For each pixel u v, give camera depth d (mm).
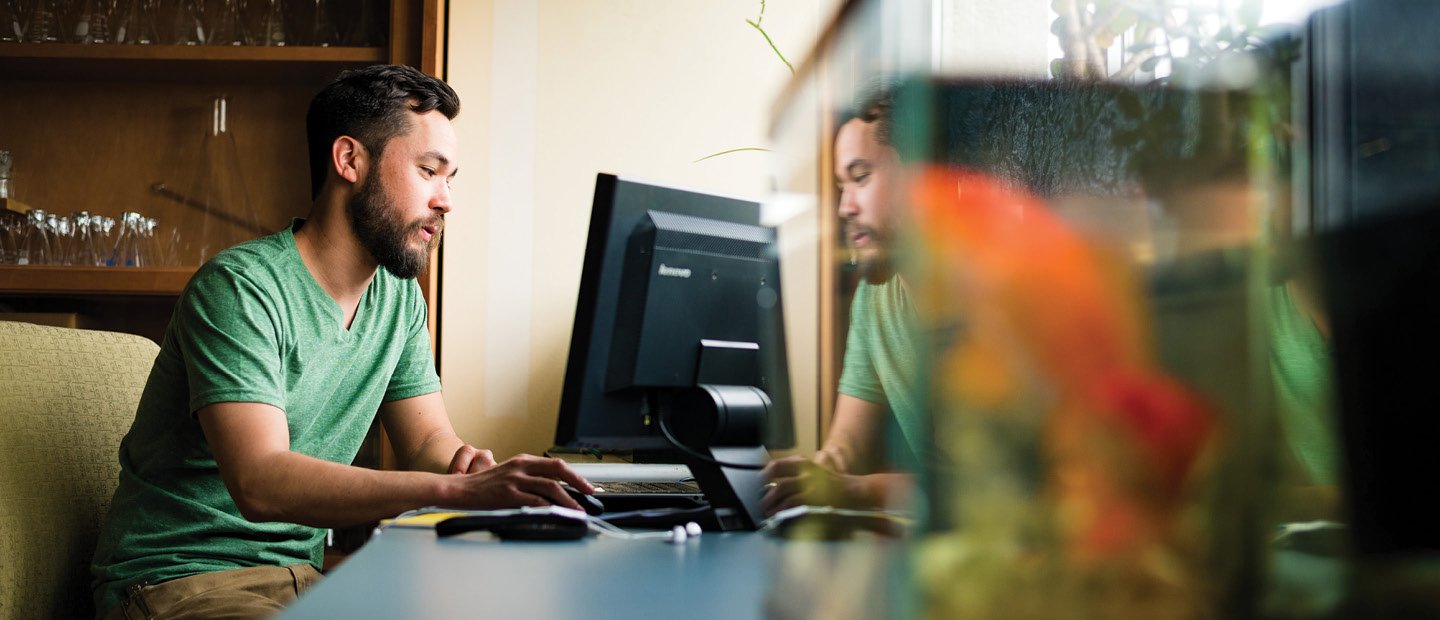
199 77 2400
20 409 1317
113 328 2408
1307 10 233
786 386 862
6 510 1236
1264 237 224
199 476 1386
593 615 538
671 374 982
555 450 2174
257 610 1243
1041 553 242
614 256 984
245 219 2416
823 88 385
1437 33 223
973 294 242
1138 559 234
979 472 250
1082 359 232
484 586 626
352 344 1559
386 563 719
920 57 258
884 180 285
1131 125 234
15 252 2242
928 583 264
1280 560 229
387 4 2338
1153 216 229
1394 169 222
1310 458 226
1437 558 225
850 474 418
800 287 548
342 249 1570
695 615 537
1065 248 234
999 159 244
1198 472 229
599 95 2381
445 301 2336
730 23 2393
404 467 1674
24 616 1236
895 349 288
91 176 2422
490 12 2367
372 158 1569
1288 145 226
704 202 1028
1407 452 224
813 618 404
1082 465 236
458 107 1696
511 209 2357
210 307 1343
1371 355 222
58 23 2307
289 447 1349
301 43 2371
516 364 2334
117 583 1301
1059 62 253
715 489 966
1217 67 239
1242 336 224
